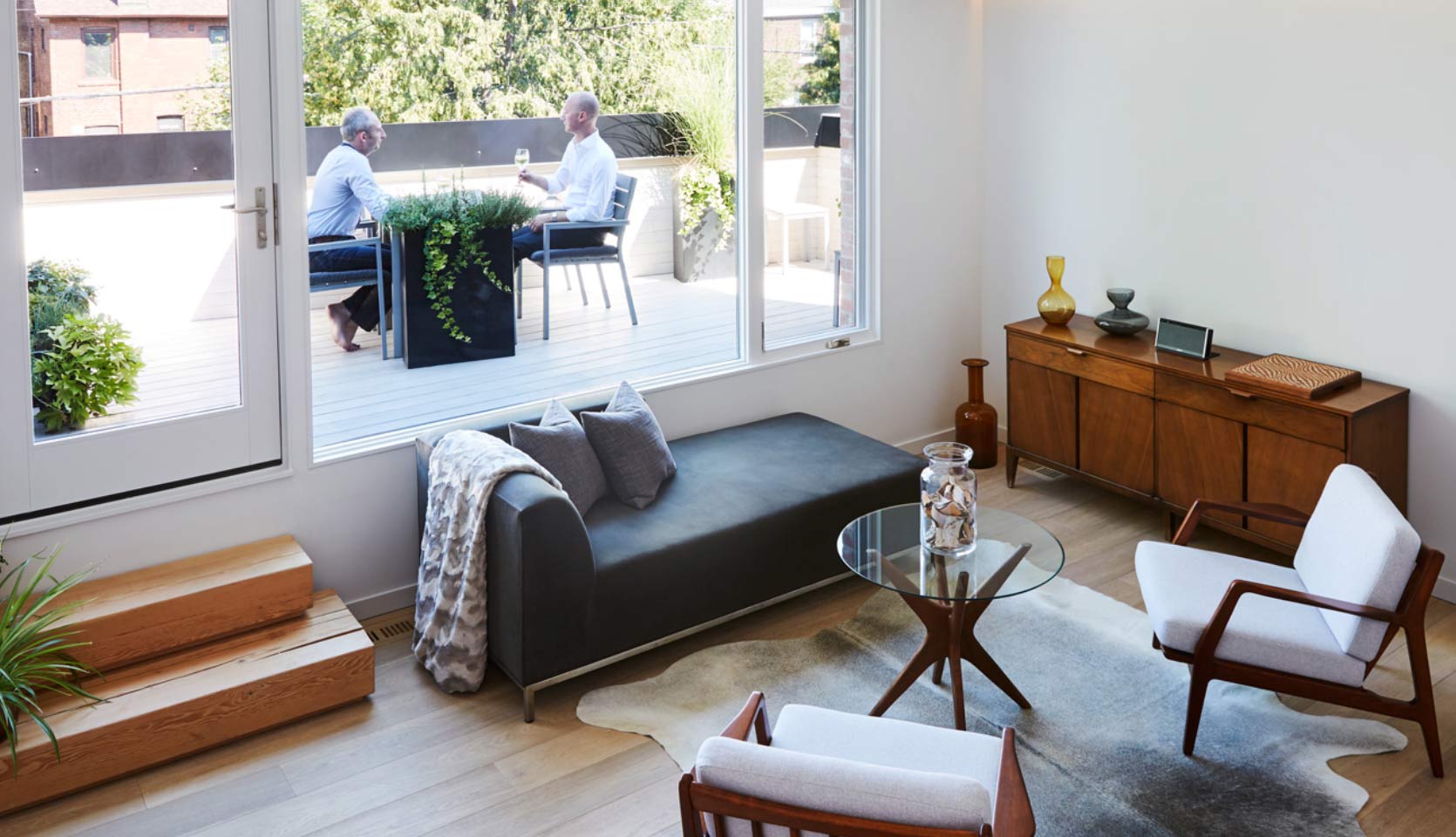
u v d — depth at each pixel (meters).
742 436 4.88
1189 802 3.10
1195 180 4.79
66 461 3.63
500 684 3.80
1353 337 4.36
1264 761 3.27
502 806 3.16
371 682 3.67
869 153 5.35
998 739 2.61
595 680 3.80
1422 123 4.02
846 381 5.47
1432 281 4.08
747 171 4.98
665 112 4.77
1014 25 5.41
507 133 4.40
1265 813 3.05
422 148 4.23
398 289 4.27
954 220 5.68
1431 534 4.25
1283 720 3.47
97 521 3.68
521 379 4.62
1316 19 4.27
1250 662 3.18
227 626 3.68
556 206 4.57
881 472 4.42
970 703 3.61
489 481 3.56
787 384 5.26
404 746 3.45
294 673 3.51
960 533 3.47
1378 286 4.24
